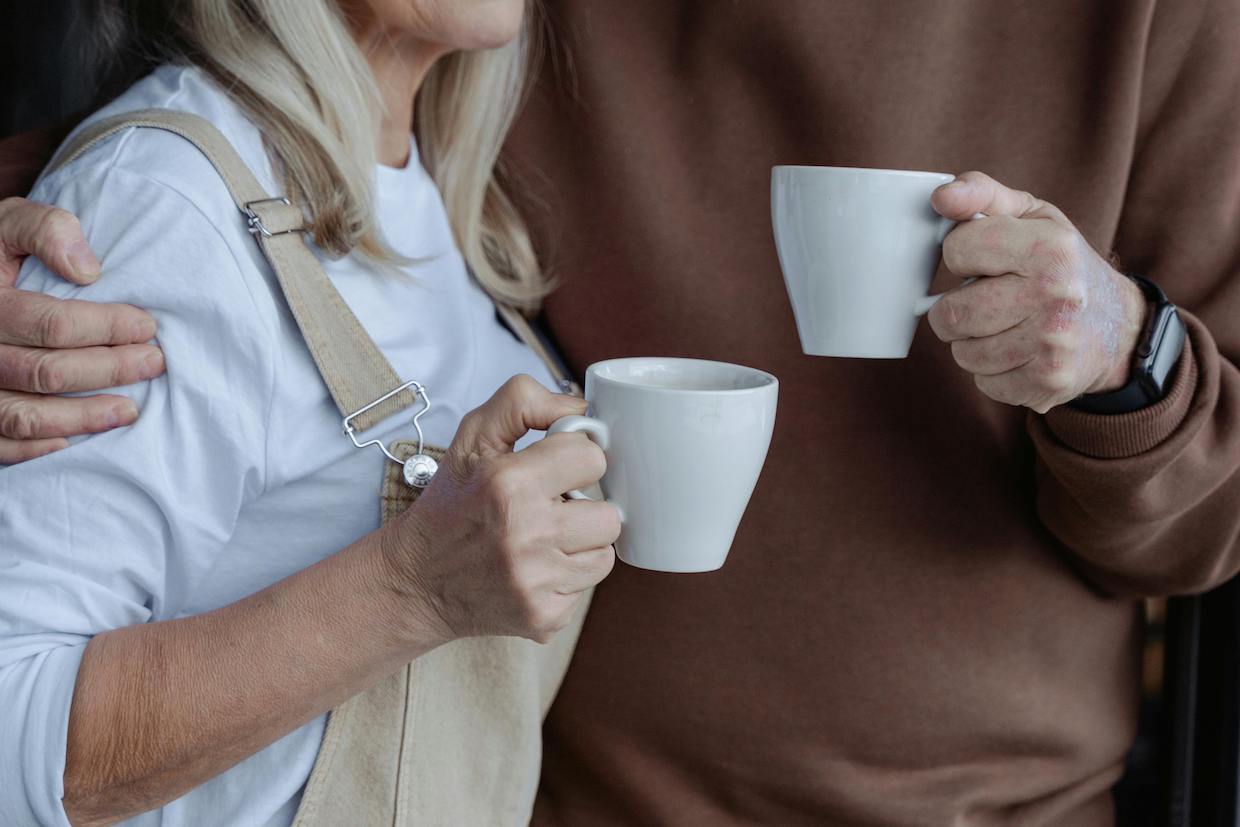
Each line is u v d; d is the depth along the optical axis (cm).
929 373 112
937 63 110
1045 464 109
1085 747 121
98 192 87
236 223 87
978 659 115
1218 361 95
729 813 120
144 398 84
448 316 107
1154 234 110
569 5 116
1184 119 107
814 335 84
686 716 117
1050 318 79
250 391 86
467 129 113
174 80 96
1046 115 109
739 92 114
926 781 117
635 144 116
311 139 94
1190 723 125
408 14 97
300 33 94
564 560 78
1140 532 102
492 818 105
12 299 82
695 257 116
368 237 97
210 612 84
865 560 114
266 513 93
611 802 121
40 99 168
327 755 93
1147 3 103
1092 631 119
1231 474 101
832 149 113
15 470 83
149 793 82
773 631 115
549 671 115
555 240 120
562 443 76
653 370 84
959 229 79
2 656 80
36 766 78
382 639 82
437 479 81
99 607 83
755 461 76
